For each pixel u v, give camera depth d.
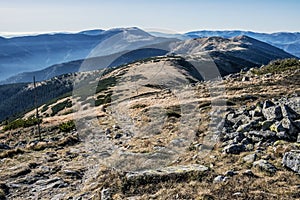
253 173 12.32
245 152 14.91
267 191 10.72
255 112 19.67
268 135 16.02
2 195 14.24
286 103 18.66
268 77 41.47
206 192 10.88
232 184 11.37
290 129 15.82
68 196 13.49
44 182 15.64
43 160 19.75
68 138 25.33
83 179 15.71
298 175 11.84
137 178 12.80
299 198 10.10
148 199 11.25
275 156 13.84
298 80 36.41
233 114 21.45
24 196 14.27
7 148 26.17
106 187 13.13
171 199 10.85
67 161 19.05
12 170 17.78
